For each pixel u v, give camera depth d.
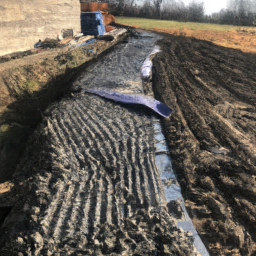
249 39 17.34
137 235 4.60
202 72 11.94
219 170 6.09
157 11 25.97
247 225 4.86
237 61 13.21
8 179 7.45
